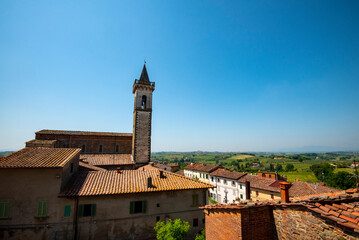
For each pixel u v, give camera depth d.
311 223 6.07
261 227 7.41
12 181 17.97
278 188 39.22
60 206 18.30
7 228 17.23
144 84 48.16
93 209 18.86
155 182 22.47
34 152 21.97
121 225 19.27
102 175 22.92
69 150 23.89
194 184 23.12
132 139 49.12
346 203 6.70
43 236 17.56
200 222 22.05
